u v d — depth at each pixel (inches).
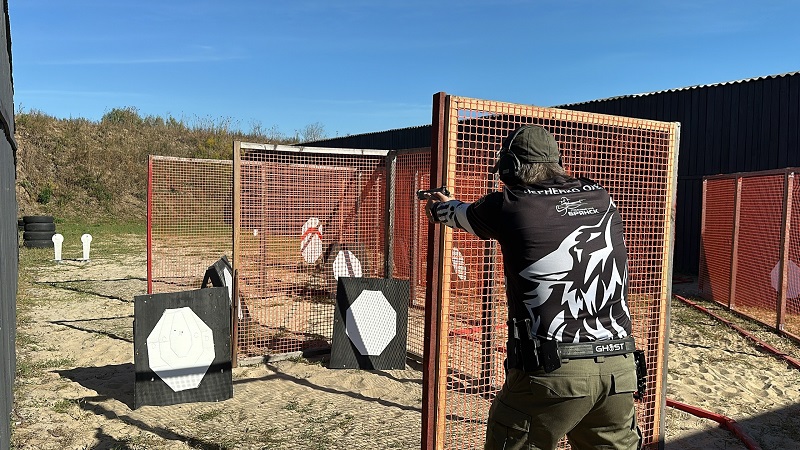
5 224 193.9
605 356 93.1
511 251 96.1
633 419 98.4
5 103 207.0
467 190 120.0
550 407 92.0
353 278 249.0
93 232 871.7
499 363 141.8
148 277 358.3
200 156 1222.3
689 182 543.8
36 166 1024.9
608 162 142.6
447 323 121.8
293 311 345.1
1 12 207.3
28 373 232.4
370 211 293.0
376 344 247.4
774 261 332.8
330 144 921.5
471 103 119.1
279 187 299.6
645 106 573.6
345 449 167.5
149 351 198.1
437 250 119.4
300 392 217.0
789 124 474.6
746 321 340.8
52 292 415.2
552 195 96.9
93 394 210.7
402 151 285.0
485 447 100.0
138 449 164.9
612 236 99.3
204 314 205.9
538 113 127.8
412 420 189.8
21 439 169.6
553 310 93.4
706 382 231.0
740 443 175.8
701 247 422.9
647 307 152.4
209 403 204.2
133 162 1117.7
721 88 518.6
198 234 581.6
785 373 245.1
